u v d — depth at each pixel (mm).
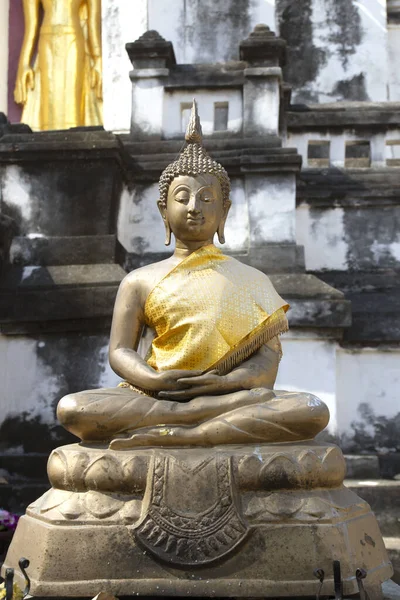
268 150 9836
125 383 5309
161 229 9984
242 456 4656
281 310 5418
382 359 9094
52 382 8672
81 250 9141
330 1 14484
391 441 8938
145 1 13953
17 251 9219
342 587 4441
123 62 13945
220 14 13836
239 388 5035
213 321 5156
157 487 4598
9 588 4254
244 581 4453
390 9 15055
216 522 4531
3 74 15625
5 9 15820
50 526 4637
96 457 4727
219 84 10492
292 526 4539
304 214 10539
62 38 15641
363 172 10883
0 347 8836
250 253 9469
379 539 5043
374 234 10438
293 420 4805
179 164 5488
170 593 4434
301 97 14281
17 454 8461
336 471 4816
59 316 8633
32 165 9492
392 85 14859
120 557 4527
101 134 9508
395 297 9891
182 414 4844
